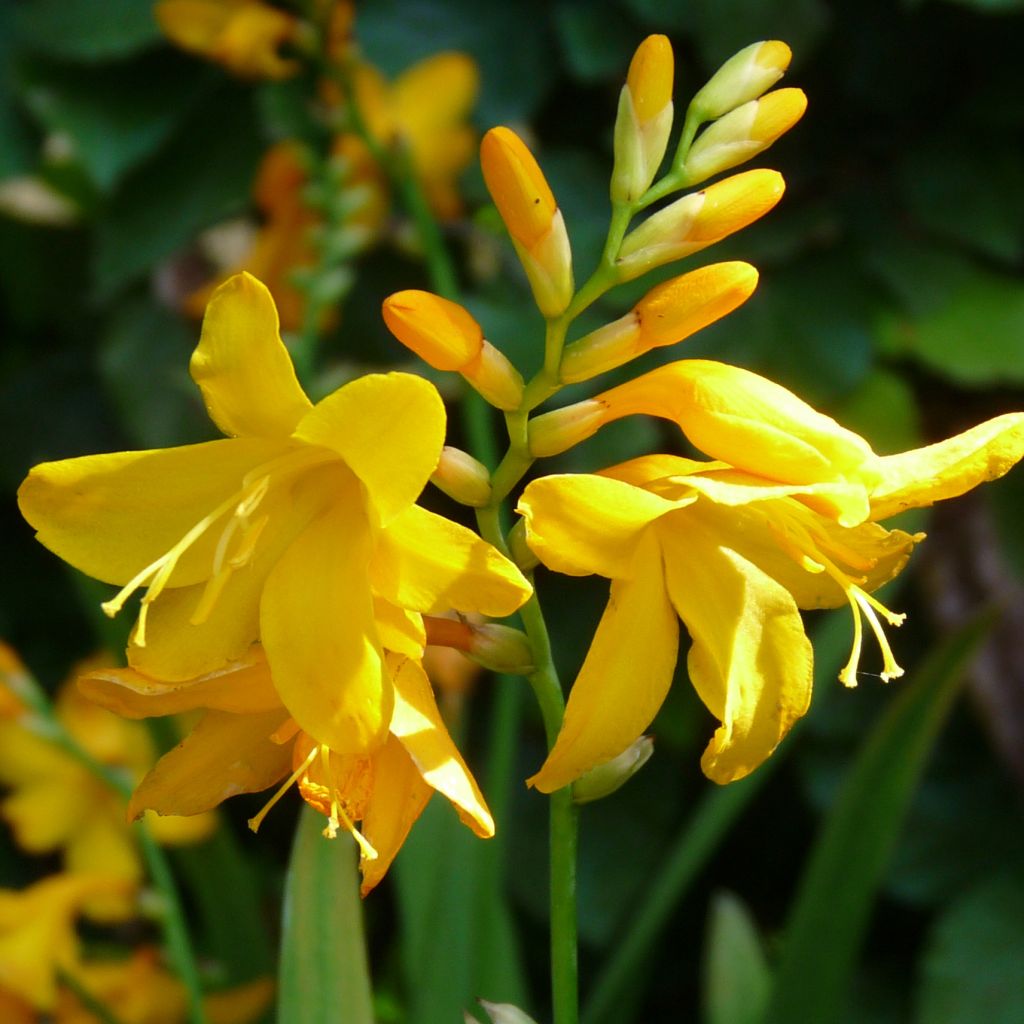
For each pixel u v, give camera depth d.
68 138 0.56
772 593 0.40
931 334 0.55
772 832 0.64
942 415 0.58
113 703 0.40
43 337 0.66
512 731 0.50
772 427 0.39
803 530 0.40
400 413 0.38
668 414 0.40
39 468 0.39
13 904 0.53
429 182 0.57
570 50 0.55
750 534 0.40
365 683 0.39
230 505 0.40
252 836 0.64
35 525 0.40
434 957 0.49
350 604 0.39
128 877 0.60
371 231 0.56
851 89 0.57
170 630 0.40
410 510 0.39
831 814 0.49
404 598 0.39
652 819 0.59
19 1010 0.53
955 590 0.55
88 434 0.62
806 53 0.53
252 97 0.58
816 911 0.49
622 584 0.39
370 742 0.39
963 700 0.58
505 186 0.39
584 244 0.55
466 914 0.49
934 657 0.48
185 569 0.40
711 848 0.51
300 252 0.56
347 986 0.42
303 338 0.52
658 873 0.58
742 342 0.54
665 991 0.63
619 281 0.40
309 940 0.42
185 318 0.58
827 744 0.56
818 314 0.55
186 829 0.52
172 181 0.58
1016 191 0.56
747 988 0.51
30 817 0.59
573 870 0.41
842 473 0.39
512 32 0.58
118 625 0.52
